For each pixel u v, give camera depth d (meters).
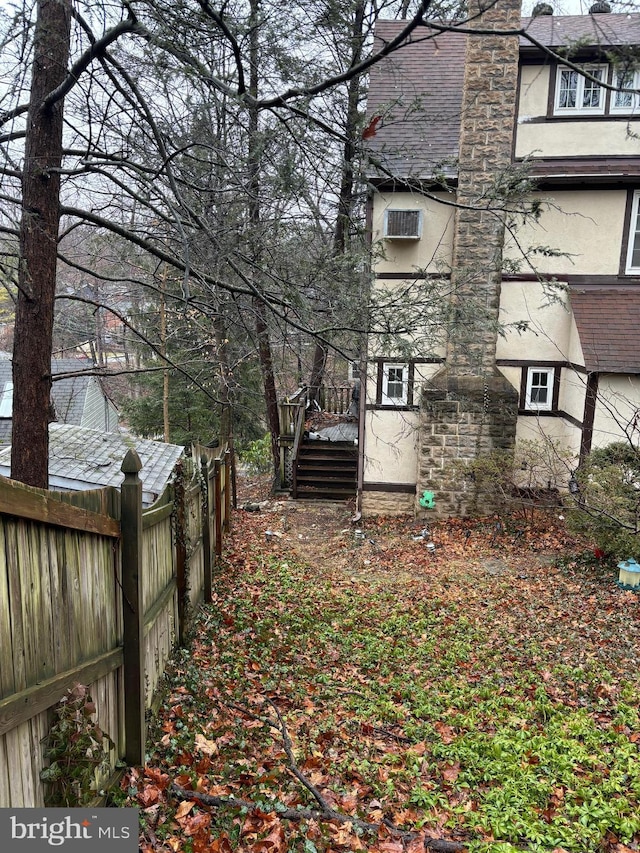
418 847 3.39
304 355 6.96
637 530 7.45
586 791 4.03
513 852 3.30
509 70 10.27
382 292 5.68
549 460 10.70
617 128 10.94
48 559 2.82
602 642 6.90
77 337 11.45
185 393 18.12
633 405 10.12
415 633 7.32
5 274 4.67
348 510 13.15
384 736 4.96
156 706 4.60
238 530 11.70
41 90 4.61
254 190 5.17
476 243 10.72
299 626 7.24
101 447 8.03
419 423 11.76
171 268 9.76
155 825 3.32
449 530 11.28
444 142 10.70
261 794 3.76
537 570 9.39
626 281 11.23
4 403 17.91
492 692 5.77
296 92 3.72
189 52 4.00
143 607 4.11
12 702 2.40
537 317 11.50
